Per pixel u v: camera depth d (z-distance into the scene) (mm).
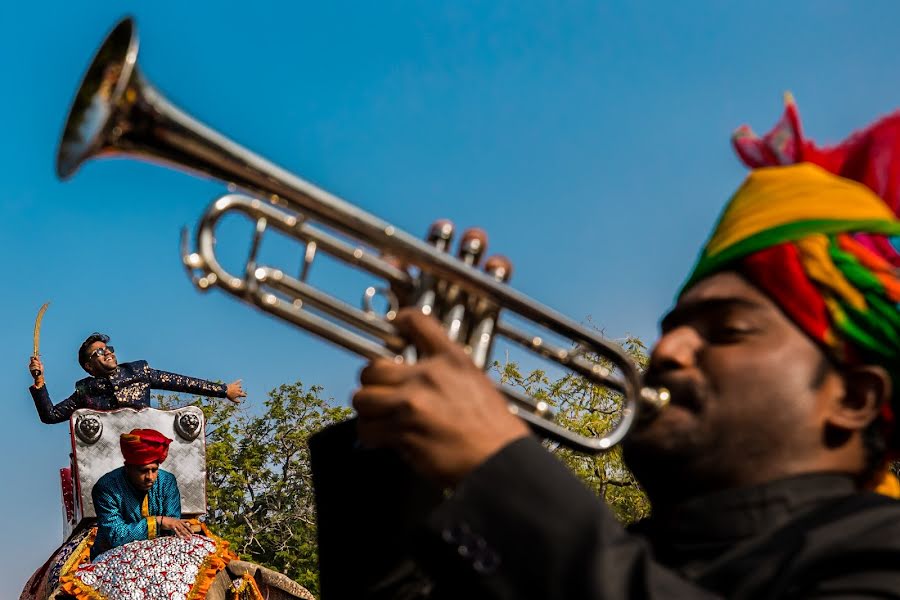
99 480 10461
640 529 2236
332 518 2326
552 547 1655
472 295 2203
